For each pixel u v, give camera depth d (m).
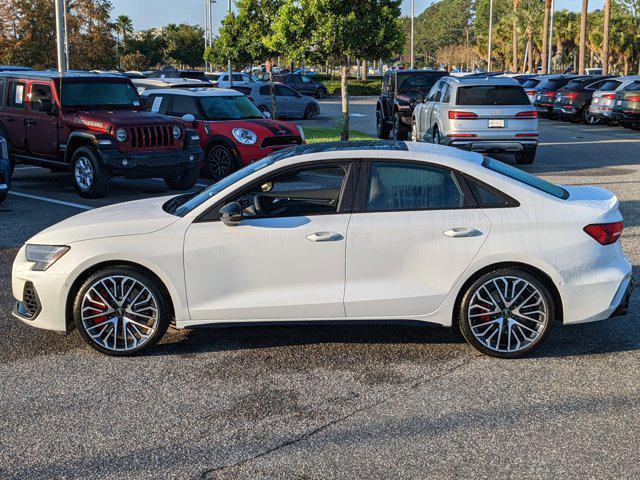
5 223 10.38
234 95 15.42
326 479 3.77
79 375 5.19
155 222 5.43
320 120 30.08
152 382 5.06
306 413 4.55
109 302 5.48
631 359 5.39
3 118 13.83
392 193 5.34
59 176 15.49
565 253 5.23
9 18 47.44
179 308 5.38
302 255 5.30
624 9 84.50
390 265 5.30
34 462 3.99
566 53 96.38
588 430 4.28
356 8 17.19
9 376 5.18
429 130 16.72
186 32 79.69
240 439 4.23
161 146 12.54
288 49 17.67
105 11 51.06
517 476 3.78
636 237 9.20
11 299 7.04
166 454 4.06
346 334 5.98
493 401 4.70
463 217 5.26
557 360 5.38
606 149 19.55
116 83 13.52
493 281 5.29
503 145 14.99
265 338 5.91
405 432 4.28
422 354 5.54
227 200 5.39
